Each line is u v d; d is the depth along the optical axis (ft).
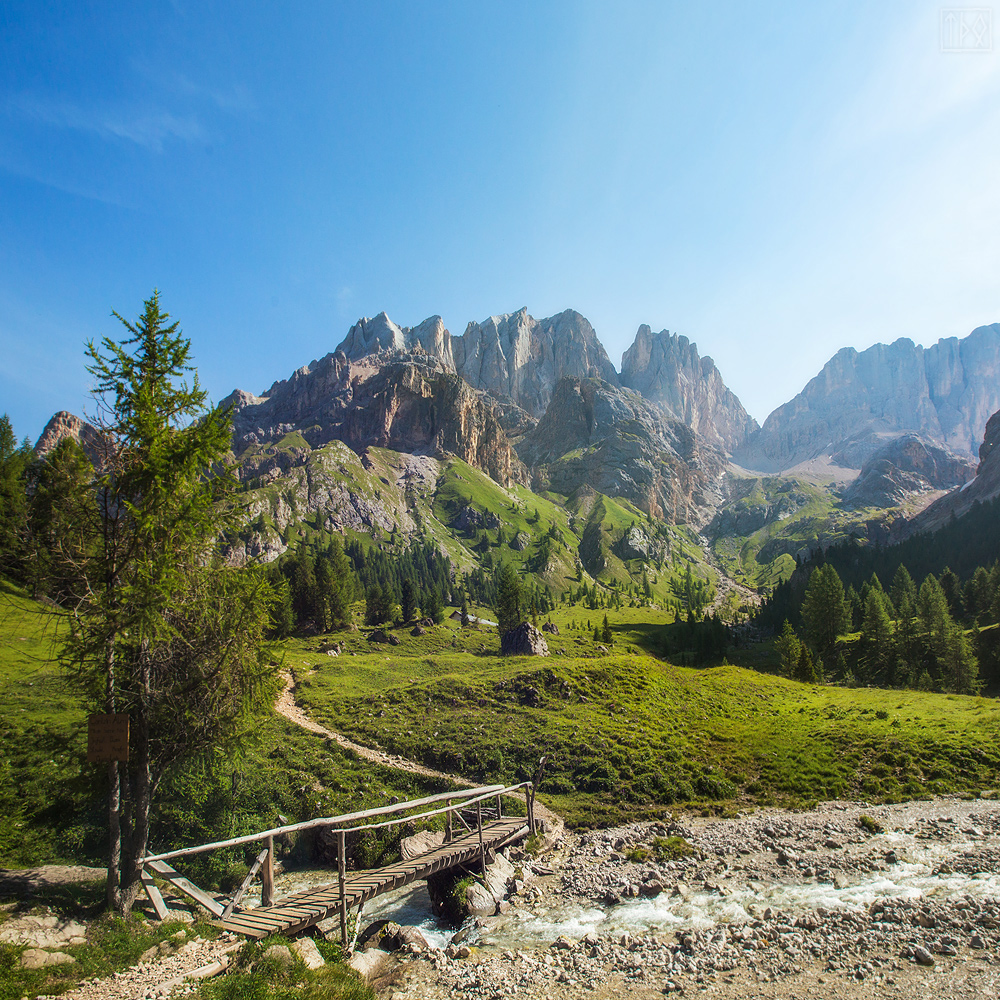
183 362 80.69
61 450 76.23
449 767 159.74
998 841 97.40
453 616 540.93
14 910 65.77
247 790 128.77
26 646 195.21
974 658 293.02
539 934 77.30
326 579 422.00
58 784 107.55
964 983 54.39
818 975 58.75
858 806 125.80
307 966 59.93
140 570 72.23
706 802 134.62
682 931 73.05
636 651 469.98
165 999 48.49
